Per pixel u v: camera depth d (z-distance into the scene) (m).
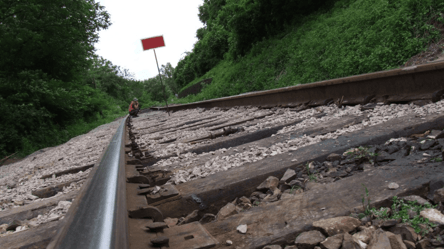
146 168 3.11
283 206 1.72
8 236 2.00
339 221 1.42
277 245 1.38
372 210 1.50
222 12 26.58
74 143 10.75
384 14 10.77
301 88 6.04
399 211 1.49
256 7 21.73
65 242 1.02
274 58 17.47
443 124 2.78
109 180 1.82
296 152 2.77
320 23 15.59
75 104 20.16
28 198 3.35
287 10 19.69
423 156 2.02
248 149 3.35
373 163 2.19
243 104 9.02
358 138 2.75
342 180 1.88
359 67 10.14
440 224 1.32
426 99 3.59
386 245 1.22
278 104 6.87
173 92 77.75
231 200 2.27
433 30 8.85
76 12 17.22
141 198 1.94
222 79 25.14
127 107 58.78
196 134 5.42
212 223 1.68
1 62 15.77
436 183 1.63
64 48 18.55
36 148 14.60
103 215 1.27
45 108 17.14
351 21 12.64
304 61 14.09
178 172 2.92
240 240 1.48
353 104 4.75
